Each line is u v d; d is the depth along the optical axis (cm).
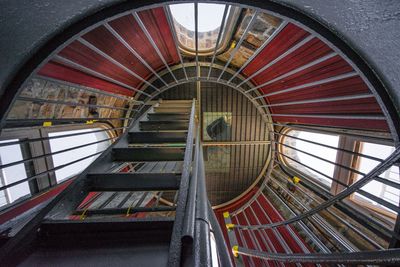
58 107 350
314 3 115
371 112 288
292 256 226
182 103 579
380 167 164
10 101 112
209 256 63
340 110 346
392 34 113
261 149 677
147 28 340
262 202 620
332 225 374
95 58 322
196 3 128
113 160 200
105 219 102
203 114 660
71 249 93
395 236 180
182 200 93
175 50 519
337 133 372
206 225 77
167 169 312
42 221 100
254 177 696
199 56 595
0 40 103
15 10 103
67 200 124
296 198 485
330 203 232
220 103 654
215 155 684
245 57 505
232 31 437
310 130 465
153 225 102
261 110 601
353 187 199
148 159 202
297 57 342
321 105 387
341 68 279
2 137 267
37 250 92
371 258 104
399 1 108
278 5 123
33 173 314
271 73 468
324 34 126
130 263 88
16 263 86
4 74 107
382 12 111
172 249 66
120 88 502
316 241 347
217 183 702
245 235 552
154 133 256
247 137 668
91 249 93
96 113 464
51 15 107
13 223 191
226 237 569
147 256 90
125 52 381
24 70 112
